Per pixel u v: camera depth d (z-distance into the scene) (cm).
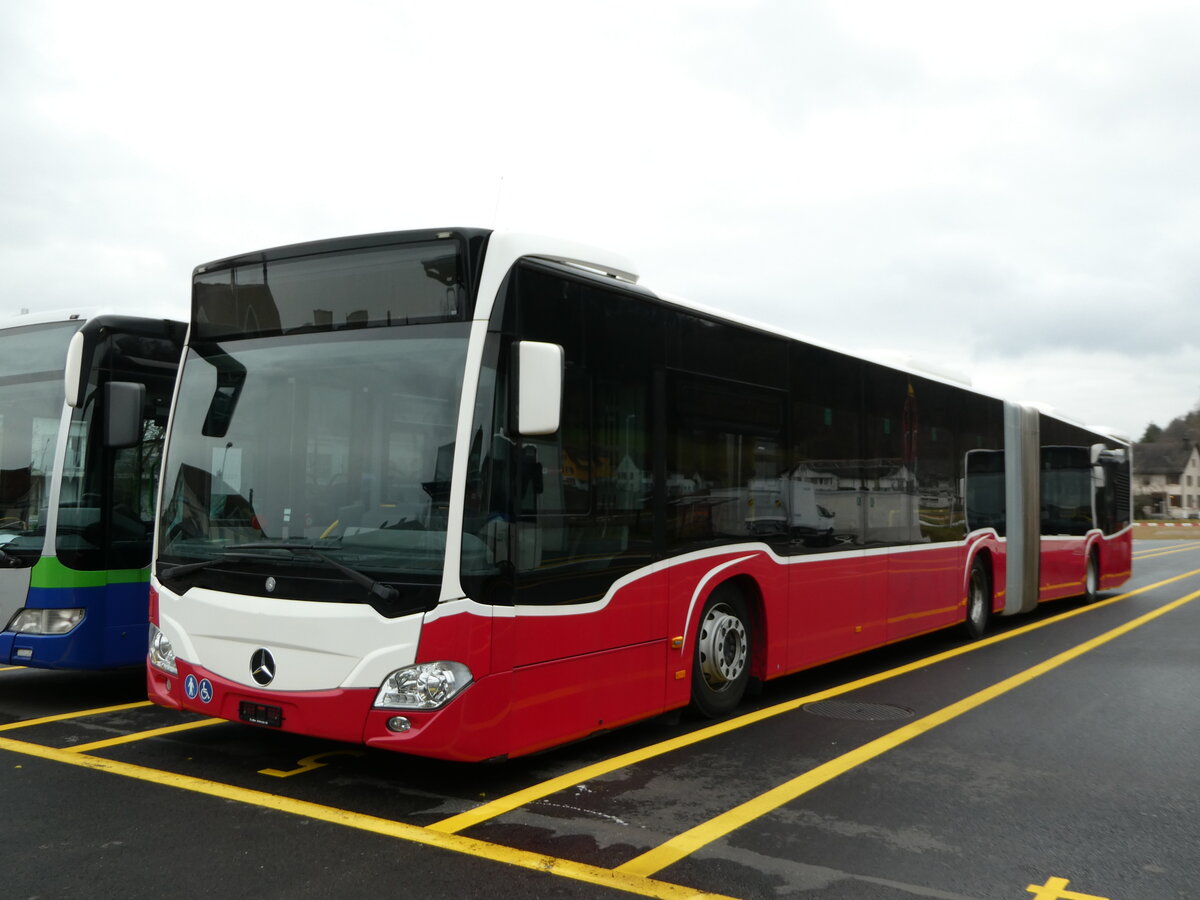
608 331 600
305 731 512
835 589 862
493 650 504
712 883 423
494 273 521
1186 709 794
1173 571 2602
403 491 511
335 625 506
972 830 499
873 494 938
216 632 549
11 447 777
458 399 506
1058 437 1523
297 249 569
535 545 534
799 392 820
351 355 541
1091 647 1148
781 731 705
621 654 600
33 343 788
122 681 886
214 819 492
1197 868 451
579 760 620
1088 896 418
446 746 488
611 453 598
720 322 716
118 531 769
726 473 717
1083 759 639
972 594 1197
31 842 458
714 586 698
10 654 739
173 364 820
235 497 563
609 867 438
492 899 400
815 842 477
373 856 445
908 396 1025
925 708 791
